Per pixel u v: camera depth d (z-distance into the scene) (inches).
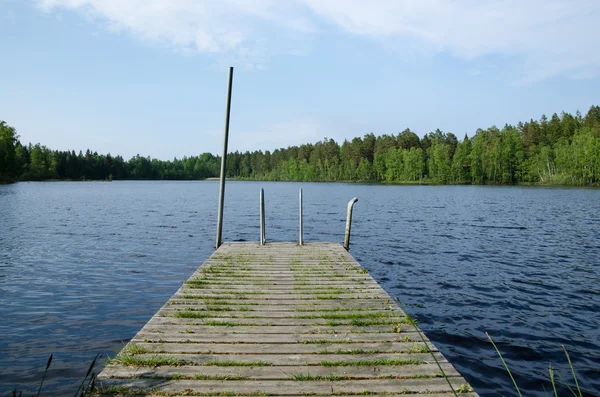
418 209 1155.9
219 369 134.7
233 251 370.3
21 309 285.7
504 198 1635.1
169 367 135.9
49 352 215.6
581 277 386.0
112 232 679.1
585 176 2758.4
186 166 6186.0
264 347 153.6
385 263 449.7
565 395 179.6
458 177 3415.4
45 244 558.6
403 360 141.9
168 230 709.3
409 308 297.3
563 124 3511.3
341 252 364.8
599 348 227.0
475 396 119.1
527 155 3253.0
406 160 3730.3
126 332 244.7
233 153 6604.3
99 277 378.6
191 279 261.9
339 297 221.6
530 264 444.1
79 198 1604.3
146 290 335.9
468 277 387.2
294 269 293.1
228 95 408.5
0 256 474.0
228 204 1384.1
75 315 274.4
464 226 771.4
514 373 199.5
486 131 3828.7
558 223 808.9
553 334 247.8
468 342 236.4
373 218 922.1
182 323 179.6
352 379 129.0
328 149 4793.3
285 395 119.0
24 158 3695.9
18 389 176.4
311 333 168.9
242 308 201.5
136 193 2113.7
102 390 119.6
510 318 276.1
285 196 1911.9
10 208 1130.0
